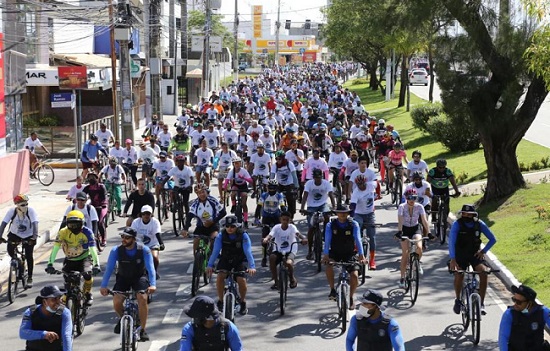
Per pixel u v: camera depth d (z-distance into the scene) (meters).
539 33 26.20
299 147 43.56
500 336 13.44
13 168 42.44
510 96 34.00
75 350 18.09
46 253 29.38
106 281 17.34
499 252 27.00
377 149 45.34
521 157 47.34
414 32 36.16
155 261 22.27
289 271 21.81
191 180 32.41
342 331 19.39
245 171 32.34
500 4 33.91
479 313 18.16
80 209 24.31
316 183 26.97
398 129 75.69
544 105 98.94
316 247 26.03
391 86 120.25
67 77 40.56
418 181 28.67
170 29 105.88
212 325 12.06
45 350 13.77
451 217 35.22
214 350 12.05
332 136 50.84
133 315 17.34
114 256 17.41
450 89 34.72
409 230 23.44
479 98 34.53
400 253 28.59
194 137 47.84
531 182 37.38
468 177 44.53
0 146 42.38
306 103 77.94
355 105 83.19
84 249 19.88
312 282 24.53
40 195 43.06
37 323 13.67
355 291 21.48
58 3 59.66
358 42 112.81
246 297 22.77
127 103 54.19
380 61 130.75
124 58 53.91
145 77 85.94
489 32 34.03
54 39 65.69
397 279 24.73
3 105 42.94
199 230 24.02
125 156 40.62
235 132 49.22
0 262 26.73
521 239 27.91
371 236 25.67
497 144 35.78
